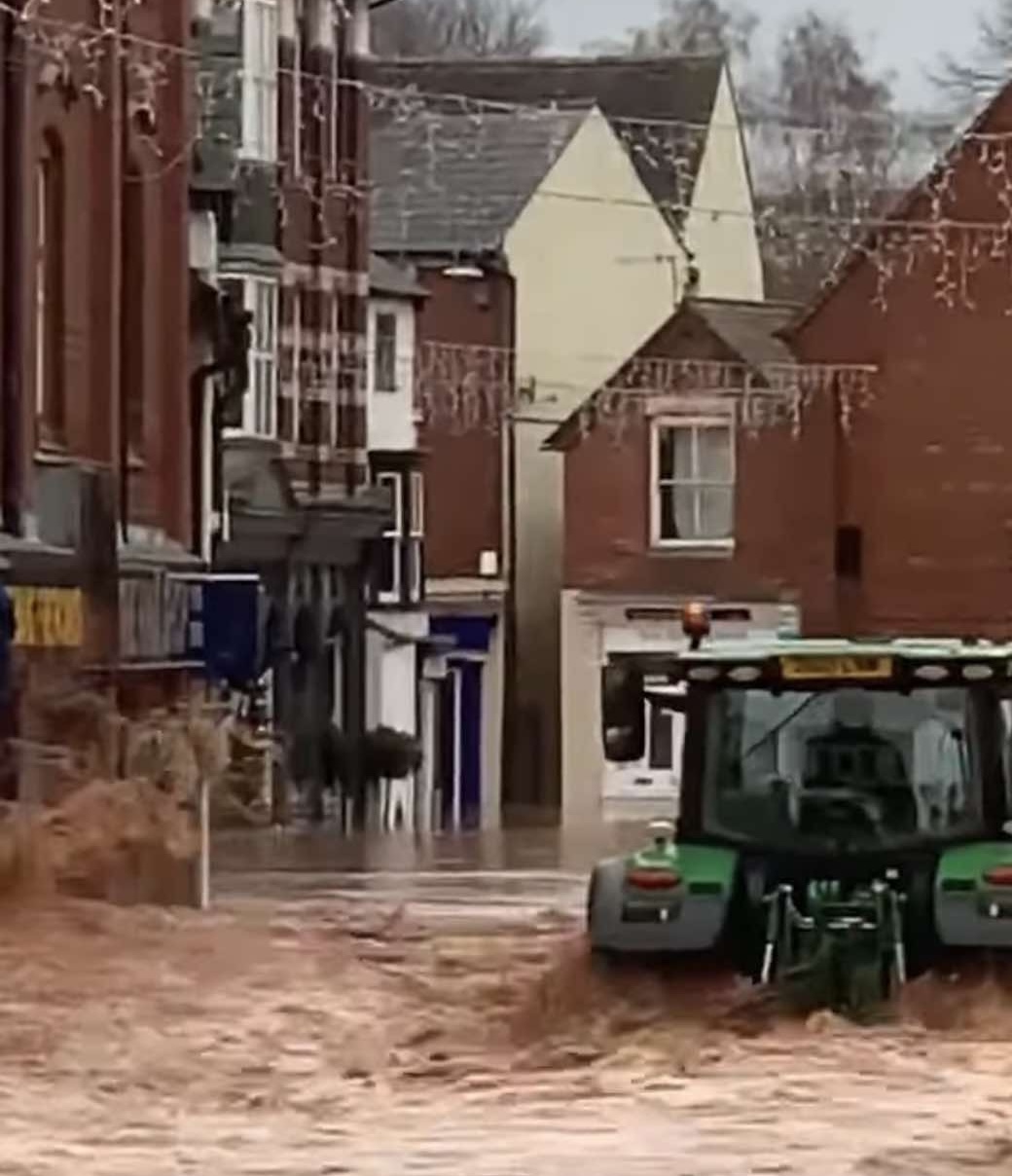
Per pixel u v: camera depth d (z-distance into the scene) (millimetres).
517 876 81500
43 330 72562
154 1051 43219
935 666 44969
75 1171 32219
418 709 125375
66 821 65625
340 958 56000
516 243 132750
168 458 82250
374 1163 32625
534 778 129625
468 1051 43062
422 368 128500
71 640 71312
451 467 130000
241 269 108312
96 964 54000
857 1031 42531
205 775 69750
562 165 135500
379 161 134375
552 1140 34219
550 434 129875
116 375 75938
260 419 109312
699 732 45344
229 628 83625
